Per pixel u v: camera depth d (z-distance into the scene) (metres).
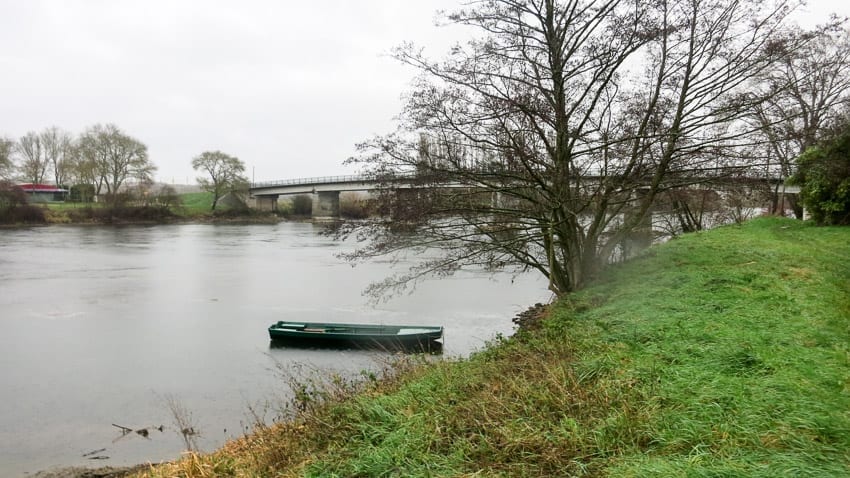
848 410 4.55
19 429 11.27
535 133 10.83
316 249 45.72
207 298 24.52
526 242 12.46
